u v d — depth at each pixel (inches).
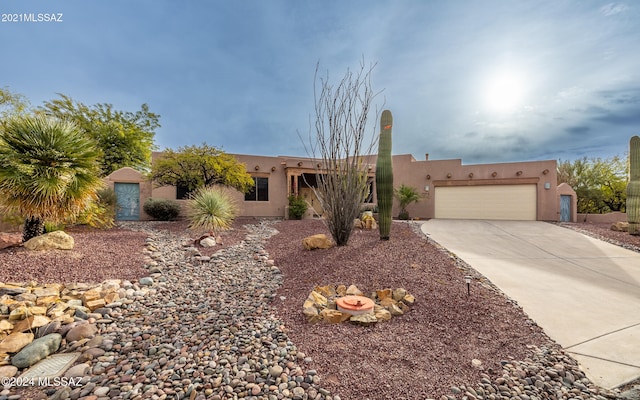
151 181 573.6
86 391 95.4
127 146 796.0
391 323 148.8
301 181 806.5
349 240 322.3
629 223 455.8
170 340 132.5
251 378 102.5
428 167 781.3
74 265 223.6
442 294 183.6
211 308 174.1
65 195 245.3
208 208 436.1
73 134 258.2
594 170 810.8
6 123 235.8
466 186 744.3
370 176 698.2
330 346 124.4
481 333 139.2
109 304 172.7
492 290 197.6
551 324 150.7
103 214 403.5
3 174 218.1
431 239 374.3
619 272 254.7
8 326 137.2
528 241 395.9
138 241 334.0
